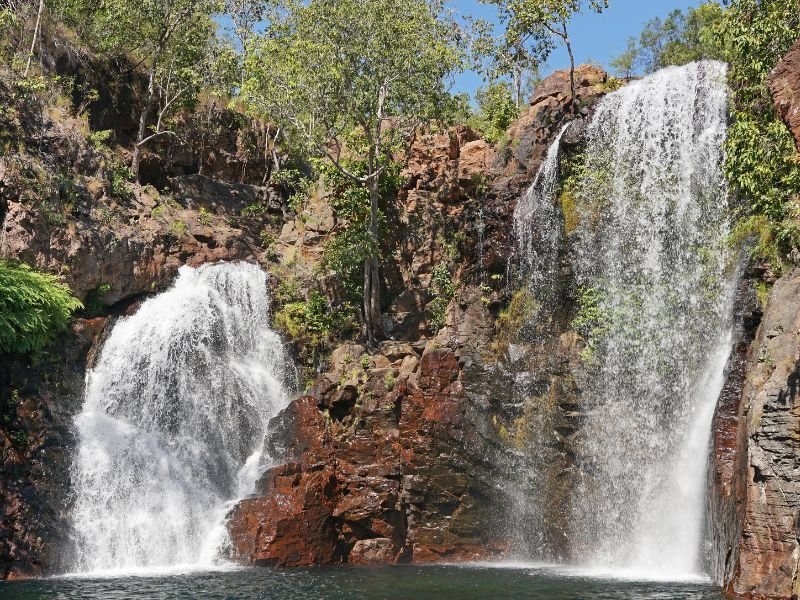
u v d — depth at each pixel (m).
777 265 20.42
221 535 23.33
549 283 27.33
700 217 24.47
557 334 26.47
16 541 21.69
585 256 26.83
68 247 26.94
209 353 28.44
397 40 29.48
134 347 27.23
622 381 24.44
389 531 23.89
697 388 22.47
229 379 28.06
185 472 25.50
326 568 22.20
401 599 16.70
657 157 26.25
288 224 34.12
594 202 27.20
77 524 22.94
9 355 24.23
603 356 25.09
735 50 24.08
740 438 17.77
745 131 21.16
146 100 36.16
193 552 23.66
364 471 24.39
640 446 23.30
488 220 29.50
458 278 30.00
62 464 23.59
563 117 29.97
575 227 27.28
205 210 34.56
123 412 26.31
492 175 30.86
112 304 28.16
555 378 25.48
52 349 25.38
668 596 16.70
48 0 34.16
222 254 31.72
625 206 26.48
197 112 38.22
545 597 16.77
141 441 25.52
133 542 23.34
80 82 34.50
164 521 23.98
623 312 25.14
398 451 24.55
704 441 21.52
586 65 31.48
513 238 28.91
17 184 26.30
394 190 32.03
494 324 28.20
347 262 29.95
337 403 25.66
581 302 26.39
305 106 30.05
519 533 24.50
